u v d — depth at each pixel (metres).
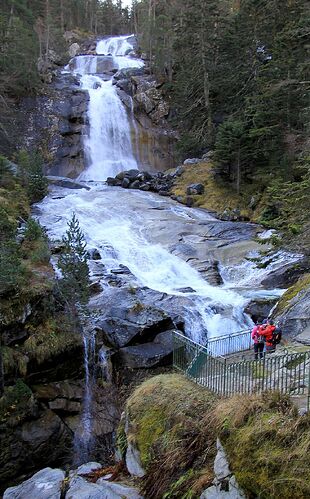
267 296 22.38
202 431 8.59
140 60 62.44
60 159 45.12
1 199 28.00
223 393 9.71
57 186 38.34
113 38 77.50
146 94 51.72
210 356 10.98
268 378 9.92
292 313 16.03
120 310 19.80
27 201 31.75
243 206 34.59
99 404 17.66
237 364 10.23
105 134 48.75
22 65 46.84
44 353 17.48
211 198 36.28
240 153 35.44
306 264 23.53
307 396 8.09
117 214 32.44
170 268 25.86
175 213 33.47
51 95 50.09
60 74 55.94
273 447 7.08
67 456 16.53
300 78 31.19
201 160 42.38
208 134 41.81
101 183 41.50
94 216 31.75
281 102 33.66
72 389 17.92
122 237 29.05
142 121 50.88
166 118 50.78
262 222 21.02
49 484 10.85
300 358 10.13
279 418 7.44
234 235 29.30
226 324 20.80
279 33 34.06
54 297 18.98
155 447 9.31
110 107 50.72
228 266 26.11
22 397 16.27
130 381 17.88
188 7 46.44
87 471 11.04
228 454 7.53
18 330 17.59
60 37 62.97
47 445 16.12
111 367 18.31
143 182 40.31
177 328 19.98
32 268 20.66
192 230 30.08
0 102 43.78
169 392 10.27
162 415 9.87
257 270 25.27
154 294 22.02
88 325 19.12
